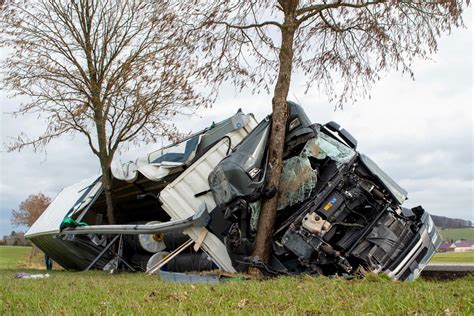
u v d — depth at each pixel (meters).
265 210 10.51
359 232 10.09
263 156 10.68
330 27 12.87
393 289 6.46
